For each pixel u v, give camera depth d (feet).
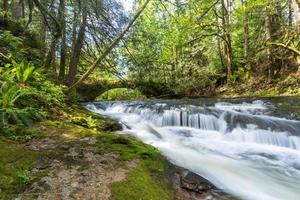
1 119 15.43
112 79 57.62
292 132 21.80
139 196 10.49
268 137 21.68
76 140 15.17
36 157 12.48
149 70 48.47
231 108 31.60
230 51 61.52
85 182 10.98
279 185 13.89
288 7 55.16
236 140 22.45
